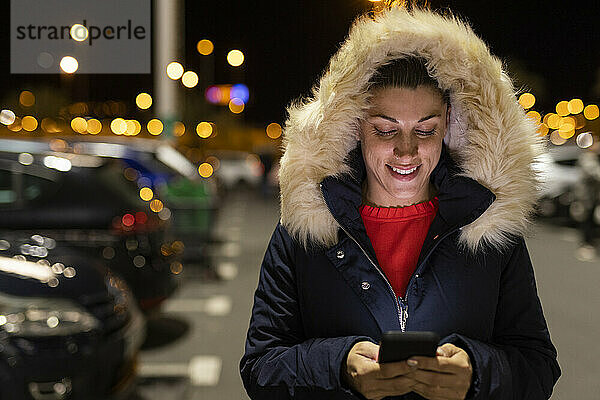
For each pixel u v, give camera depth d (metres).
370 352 1.39
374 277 1.51
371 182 1.63
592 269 9.00
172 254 5.36
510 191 1.52
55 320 3.36
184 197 7.41
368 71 1.53
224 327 6.06
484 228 1.50
